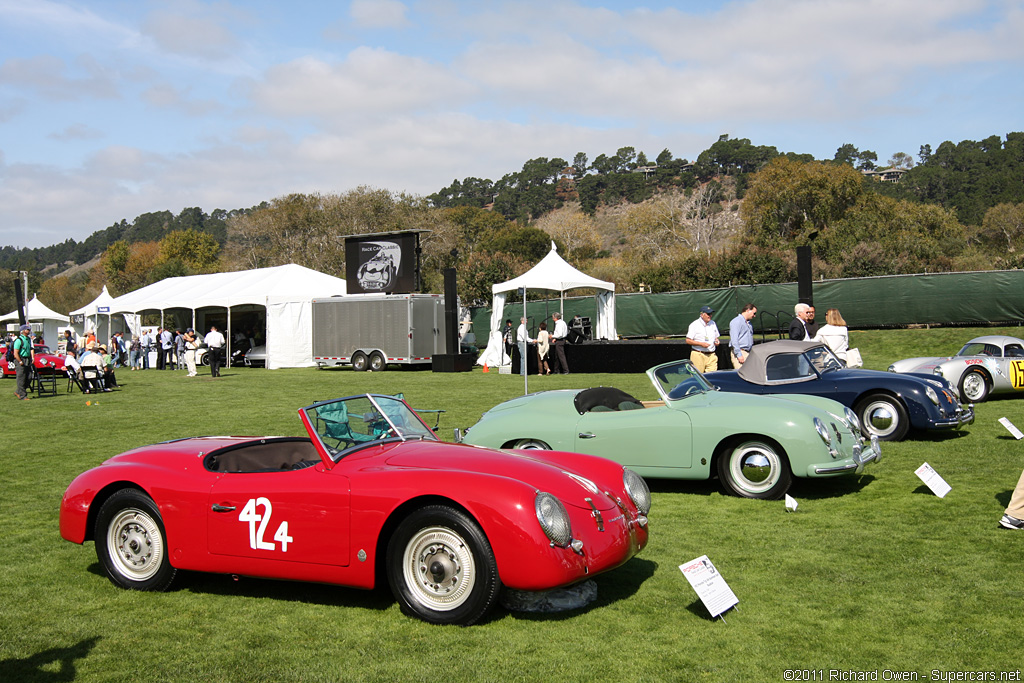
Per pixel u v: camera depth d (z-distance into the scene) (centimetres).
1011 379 1408
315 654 404
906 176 12838
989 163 12019
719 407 777
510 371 2598
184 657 403
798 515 693
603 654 397
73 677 380
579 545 432
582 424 802
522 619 450
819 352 1052
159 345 3462
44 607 484
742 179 16088
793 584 504
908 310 2636
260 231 6706
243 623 452
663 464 782
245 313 3853
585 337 2931
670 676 370
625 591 498
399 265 3075
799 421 740
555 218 8656
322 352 3108
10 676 382
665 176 17612
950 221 5581
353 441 522
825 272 3825
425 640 419
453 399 1722
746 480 765
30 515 747
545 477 468
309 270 3725
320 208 6712
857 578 511
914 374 1061
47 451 1138
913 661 384
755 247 3903
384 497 445
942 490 733
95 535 531
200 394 2066
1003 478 808
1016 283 2472
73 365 2289
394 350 2925
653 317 3148
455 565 437
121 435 1295
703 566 452
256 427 1354
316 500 460
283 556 468
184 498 494
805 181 5991
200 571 495
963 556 549
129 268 10731
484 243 8625
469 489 432
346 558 453
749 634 422
